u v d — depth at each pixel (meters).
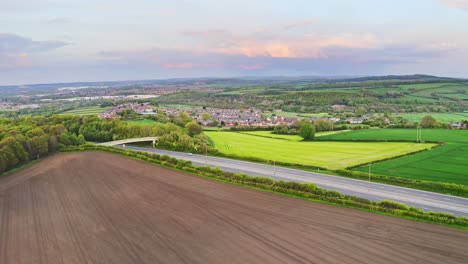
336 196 46.28
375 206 41.72
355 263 29.22
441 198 49.28
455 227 36.09
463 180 58.22
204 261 30.33
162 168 67.50
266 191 50.72
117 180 58.97
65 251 33.28
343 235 34.66
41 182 59.59
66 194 52.06
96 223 40.19
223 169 69.75
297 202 45.31
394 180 57.69
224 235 35.53
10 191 55.03
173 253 32.00
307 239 33.97
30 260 31.80
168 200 47.56
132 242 34.72
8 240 36.31
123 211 43.84
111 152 87.06
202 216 41.12
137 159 77.00
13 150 74.69
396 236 34.22
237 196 48.50
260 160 77.69
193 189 52.50
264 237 34.72
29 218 42.62
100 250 33.19
